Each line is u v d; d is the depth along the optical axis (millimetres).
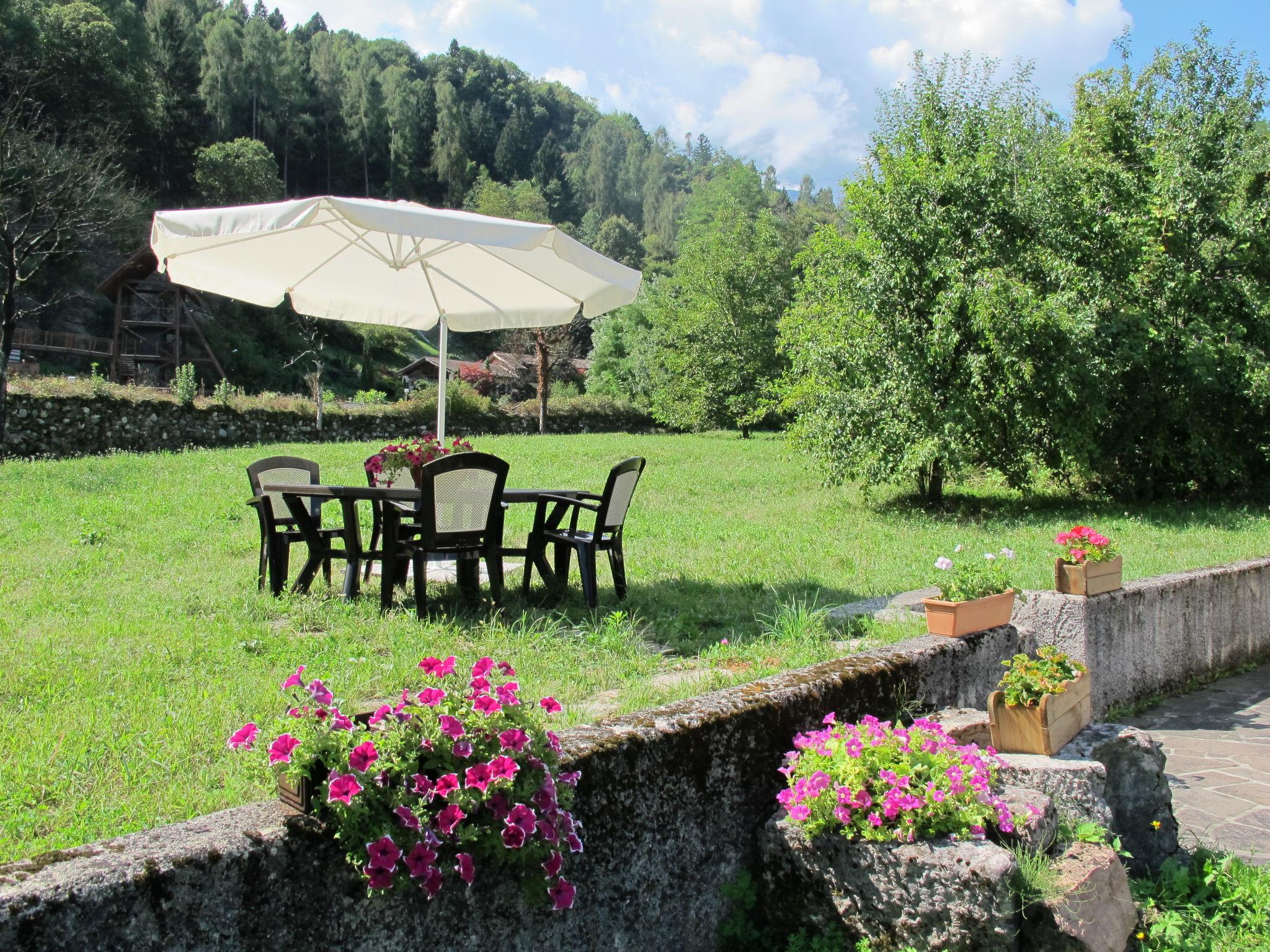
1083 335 11945
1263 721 5840
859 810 2836
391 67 111250
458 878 2201
